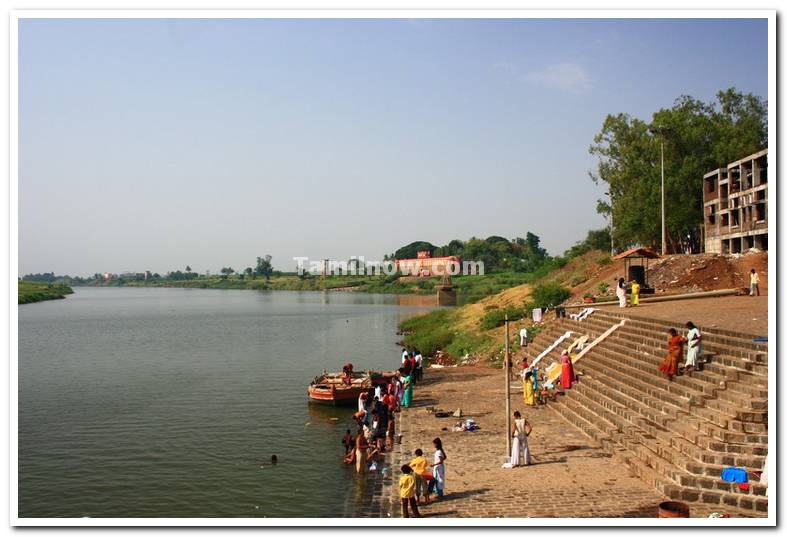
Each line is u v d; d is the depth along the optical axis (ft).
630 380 69.31
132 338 222.69
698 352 61.00
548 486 50.14
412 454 64.03
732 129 182.29
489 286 498.69
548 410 81.00
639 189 188.03
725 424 48.98
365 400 84.12
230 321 305.32
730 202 154.10
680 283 139.85
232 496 60.75
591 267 212.43
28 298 571.69
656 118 191.83
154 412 98.99
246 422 91.30
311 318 317.01
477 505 46.85
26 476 68.13
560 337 108.17
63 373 140.97
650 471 49.80
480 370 121.39
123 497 61.52
